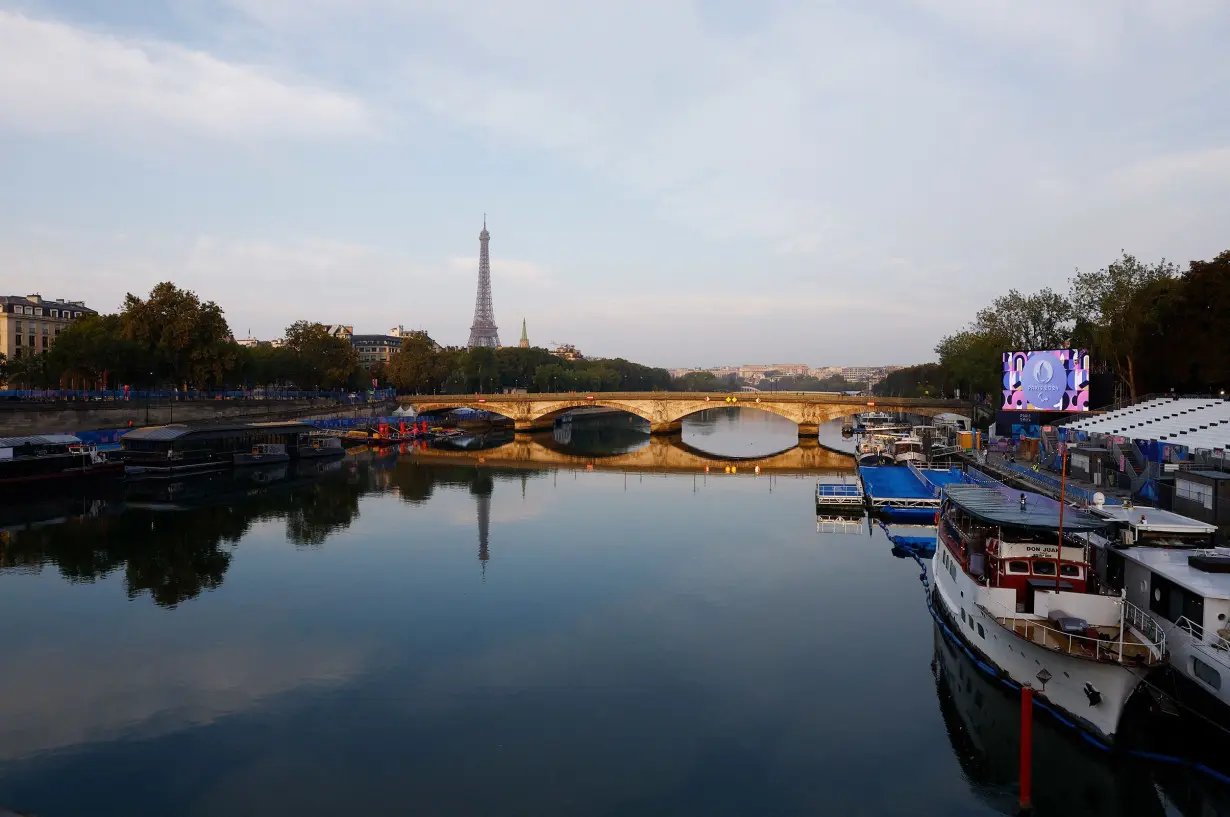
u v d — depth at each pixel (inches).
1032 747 1096.2
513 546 2417.6
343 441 5964.6
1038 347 4655.5
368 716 1235.2
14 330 7062.0
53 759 1106.1
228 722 1218.0
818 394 6348.4
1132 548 1311.5
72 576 2073.1
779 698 1285.7
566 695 1306.6
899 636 1578.5
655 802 987.3
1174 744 1119.0
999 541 1300.4
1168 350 3302.2
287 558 2269.9
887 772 1058.7
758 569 2114.9
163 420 4928.6
